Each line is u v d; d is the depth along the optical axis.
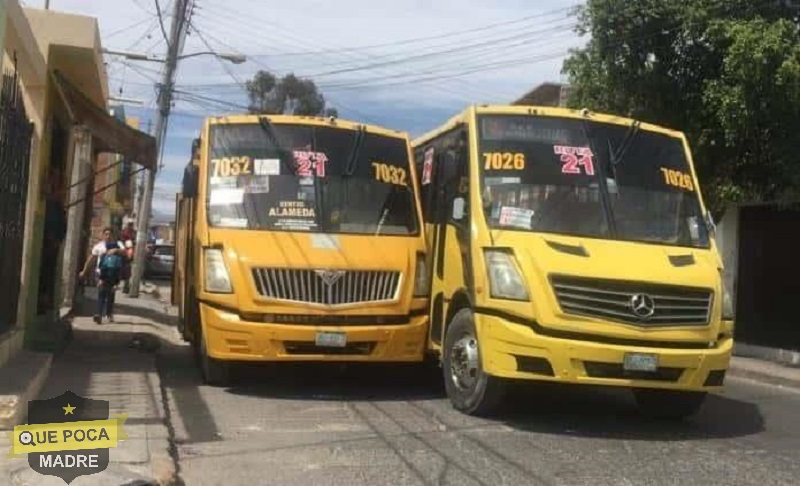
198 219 10.01
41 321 13.64
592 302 7.77
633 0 15.24
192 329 11.57
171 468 6.30
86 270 18.81
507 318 7.99
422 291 9.93
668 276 7.95
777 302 16.52
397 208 10.27
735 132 14.21
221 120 10.36
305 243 9.55
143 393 9.09
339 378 11.05
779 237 16.58
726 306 8.34
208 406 9.04
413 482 6.40
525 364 7.86
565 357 7.67
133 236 33.09
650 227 8.70
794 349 16.03
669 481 6.63
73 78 14.01
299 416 8.66
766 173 15.47
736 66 13.57
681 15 14.93
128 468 6.16
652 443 7.96
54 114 13.56
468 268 8.62
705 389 8.09
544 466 6.94
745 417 9.73
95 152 20.47
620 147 9.16
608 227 8.56
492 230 8.38
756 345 16.75
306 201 9.92
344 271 9.45
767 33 13.35
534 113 9.26
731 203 16.22
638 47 15.64
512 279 7.97
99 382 9.63
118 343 13.84
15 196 9.62
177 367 11.97
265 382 10.57
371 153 10.50
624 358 7.70
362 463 6.89
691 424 9.06
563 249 8.04
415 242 10.07
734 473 6.94
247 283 9.26
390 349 9.60
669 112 15.91
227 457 7.00
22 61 10.27
